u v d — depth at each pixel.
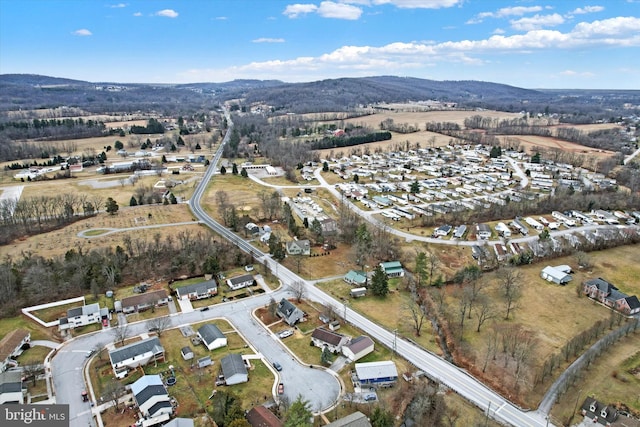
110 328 93.94
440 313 103.12
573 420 70.94
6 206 154.50
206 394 74.25
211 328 90.88
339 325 96.44
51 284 105.94
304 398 73.62
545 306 107.06
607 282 113.56
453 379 79.56
